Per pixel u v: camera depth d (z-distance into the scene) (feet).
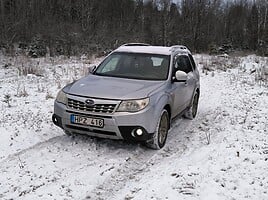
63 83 44.09
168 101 22.08
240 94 41.65
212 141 22.84
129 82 22.18
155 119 20.36
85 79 23.12
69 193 15.61
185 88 26.21
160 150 21.38
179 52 27.55
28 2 106.32
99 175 17.48
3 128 23.79
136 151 20.67
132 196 15.40
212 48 126.11
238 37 148.25
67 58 74.74
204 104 36.01
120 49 26.61
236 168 18.11
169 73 23.81
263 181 16.69
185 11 144.25
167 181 16.67
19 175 17.21
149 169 18.53
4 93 37.09
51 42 86.38
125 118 19.42
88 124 19.86
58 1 122.21
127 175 17.72
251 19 151.43
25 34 91.45
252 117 29.27
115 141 21.99
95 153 20.13
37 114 27.94
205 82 52.24
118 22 129.59
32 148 20.88
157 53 25.49
